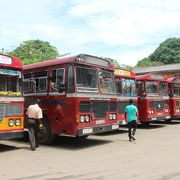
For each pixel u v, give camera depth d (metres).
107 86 14.86
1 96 12.28
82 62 13.70
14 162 10.72
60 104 13.66
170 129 20.48
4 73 12.48
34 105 13.27
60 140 15.79
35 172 9.32
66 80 13.49
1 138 12.11
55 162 10.68
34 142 13.09
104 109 14.40
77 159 11.15
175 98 23.95
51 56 48.41
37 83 14.80
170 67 52.31
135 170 9.41
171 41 81.31
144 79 21.02
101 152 12.48
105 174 8.98
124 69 19.25
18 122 12.83
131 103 15.61
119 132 19.11
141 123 22.81
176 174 8.91
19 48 49.31
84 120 13.35
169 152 12.27
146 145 14.05
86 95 13.57
